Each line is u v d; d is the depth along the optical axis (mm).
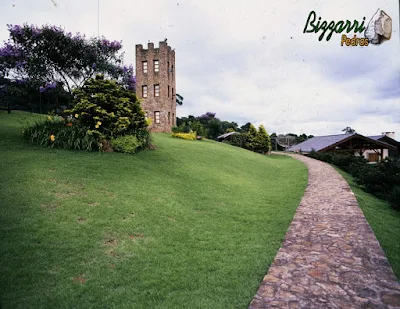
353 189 9875
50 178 6539
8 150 8312
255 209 7098
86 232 4562
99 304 2961
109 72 22500
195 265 3938
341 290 3154
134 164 9180
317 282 3354
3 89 21281
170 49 29531
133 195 6605
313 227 5461
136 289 3273
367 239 4691
